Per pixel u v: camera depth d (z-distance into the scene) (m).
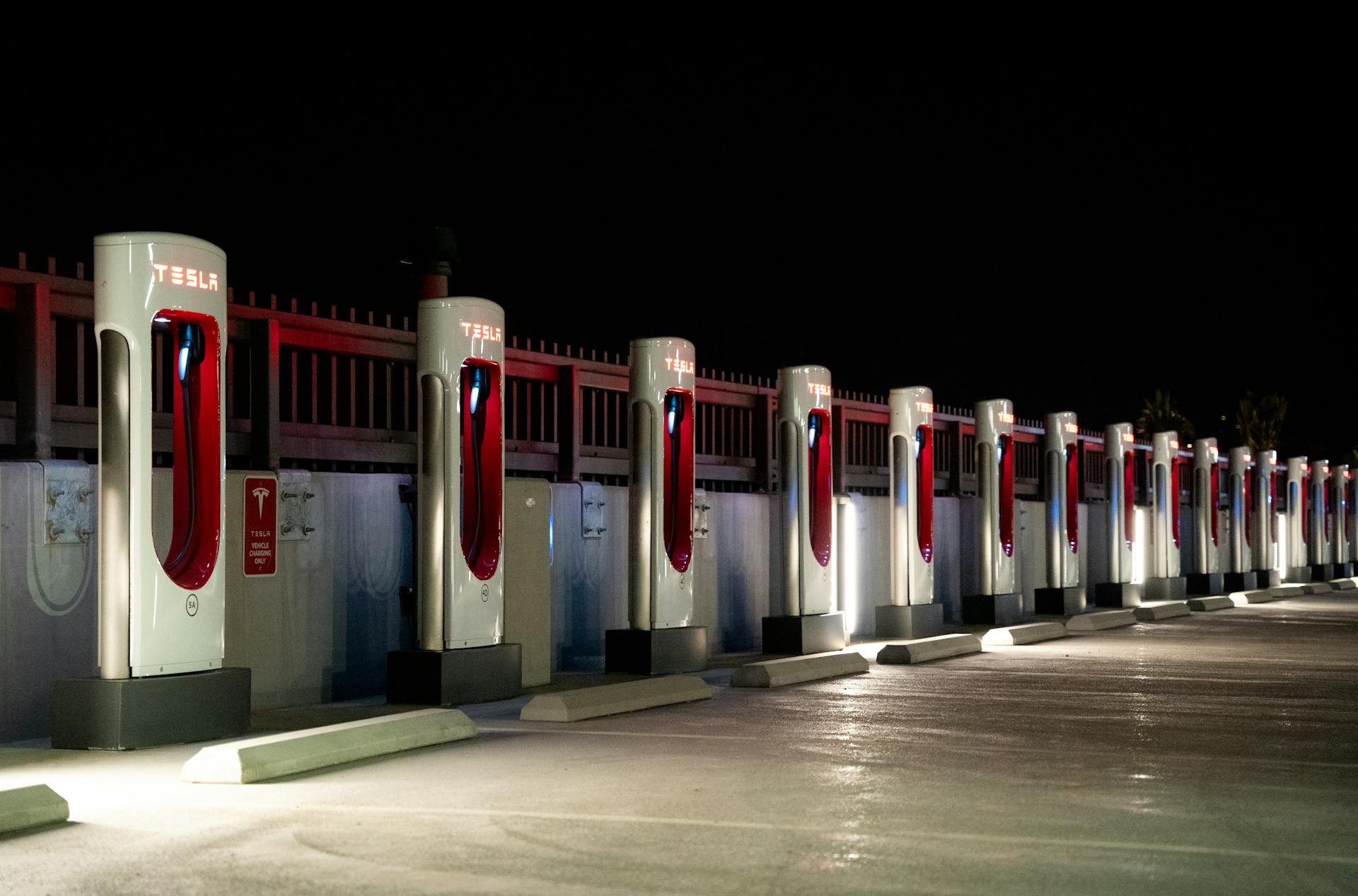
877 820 7.40
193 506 10.34
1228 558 39.12
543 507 14.23
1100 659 17.45
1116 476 28.91
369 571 13.28
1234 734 10.84
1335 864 6.50
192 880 6.06
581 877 6.14
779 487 17.92
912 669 16.09
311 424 12.75
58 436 10.58
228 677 10.15
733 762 9.27
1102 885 6.07
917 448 20.75
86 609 10.66
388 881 6.05
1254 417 71.19
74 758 9.20
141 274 9.73
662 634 15.20
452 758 9.39
